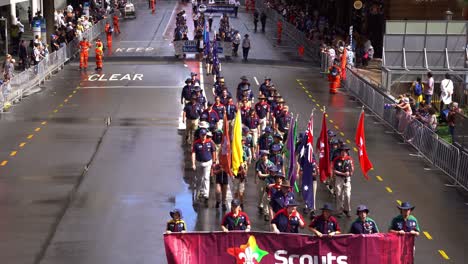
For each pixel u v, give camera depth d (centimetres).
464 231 2389
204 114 3152
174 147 3369
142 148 3347
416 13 6075
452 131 3688
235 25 8356
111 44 6812
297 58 6294
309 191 2427
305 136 2478
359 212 1884
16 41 5909
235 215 1927
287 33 7719
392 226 1922
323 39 6350
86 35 6612
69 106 4241
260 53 6525
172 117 3975
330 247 1819
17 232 2322
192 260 1805
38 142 3425
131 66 5666
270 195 2144
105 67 5619
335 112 4181
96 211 2527
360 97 4497
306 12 8244
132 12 8769
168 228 1931
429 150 3228
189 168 3047
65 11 7612
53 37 5778
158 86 4869
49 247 2206
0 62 5403
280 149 2530
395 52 4878
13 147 3331
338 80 4722
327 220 1884
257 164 2498
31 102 4347
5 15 7019
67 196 2675
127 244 2239
